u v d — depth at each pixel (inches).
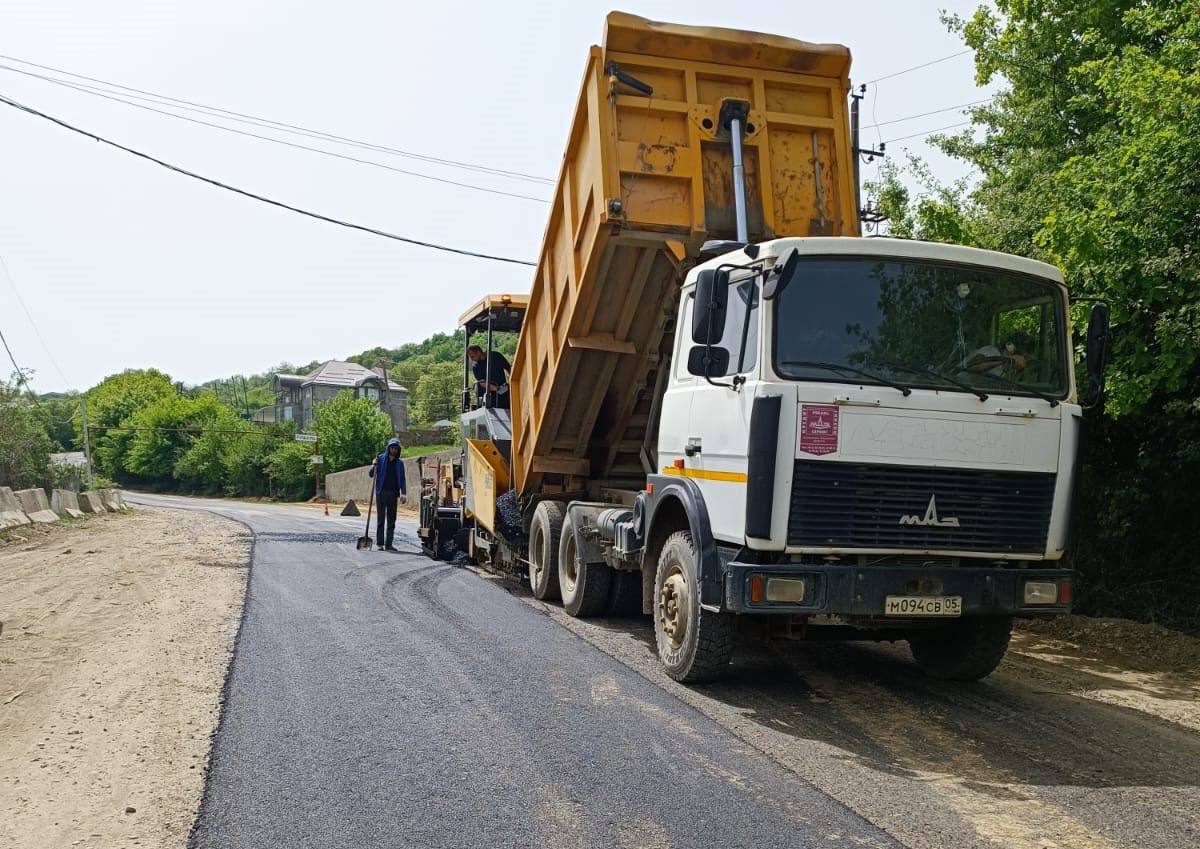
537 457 405.7
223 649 292.7
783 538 219.8
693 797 173.9
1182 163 307.7
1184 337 303.3
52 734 211.8
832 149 326.0
